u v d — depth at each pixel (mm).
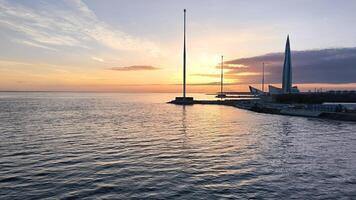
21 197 17062
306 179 20750
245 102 140125
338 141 37719
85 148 32625
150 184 19484
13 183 19609
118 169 23266
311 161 26422
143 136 42469
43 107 124000
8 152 30156
